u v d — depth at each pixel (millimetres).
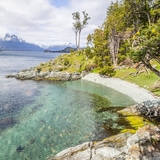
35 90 39906
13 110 25391
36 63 119875
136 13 57500
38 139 16766
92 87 43531
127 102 29391
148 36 13305
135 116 21312
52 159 12289
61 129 18906
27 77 57469
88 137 16828
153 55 13453
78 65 66812
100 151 12164
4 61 121562
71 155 12289
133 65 47938
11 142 16234
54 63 72688
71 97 33469
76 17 99875
